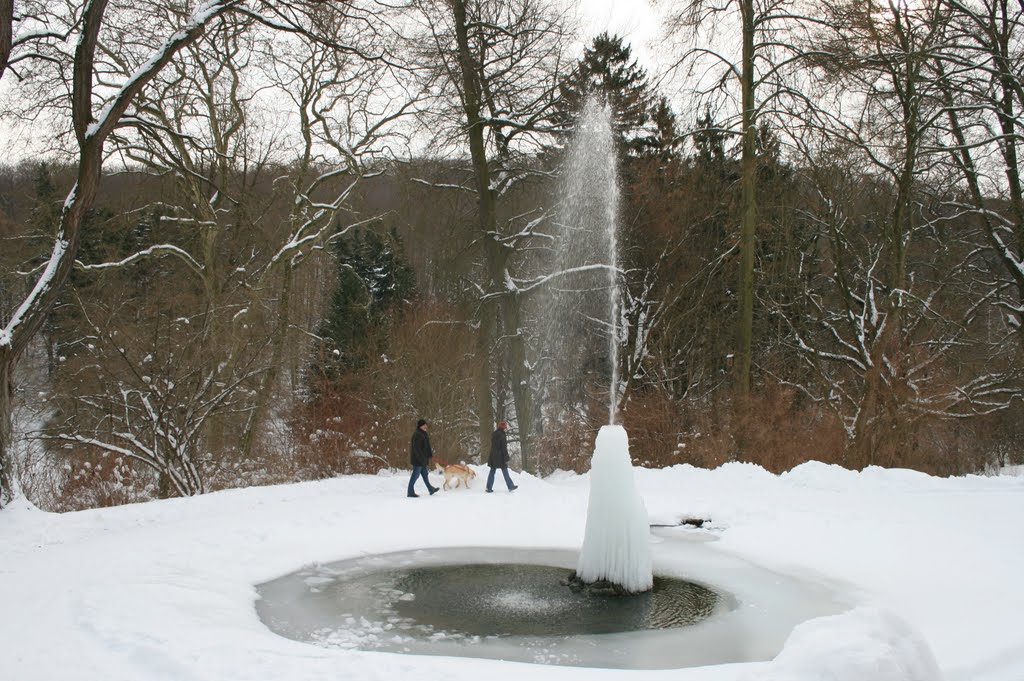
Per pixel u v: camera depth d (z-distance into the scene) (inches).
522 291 834.8
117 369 646.5
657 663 229.1
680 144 829.2
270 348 834.8
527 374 861.8
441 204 879.1
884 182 849.5
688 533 448.8
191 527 436.8
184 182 842.2
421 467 565.9
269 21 538.3
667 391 884.0
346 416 812.6
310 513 486.6
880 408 754.2
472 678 190.1
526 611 290.0
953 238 957.2
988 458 920.3
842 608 287.7
